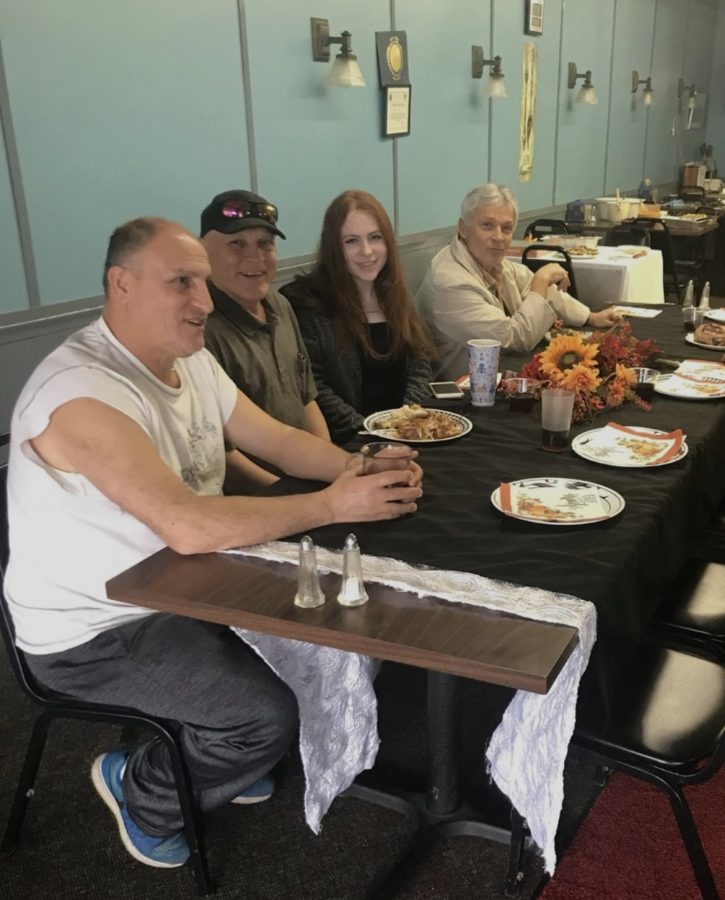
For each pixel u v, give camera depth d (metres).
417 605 1.13
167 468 1.33
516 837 1.46
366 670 1.42
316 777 1.44
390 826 1.67
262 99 3.43
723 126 9.97
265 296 2.18
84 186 2.72
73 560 1.39
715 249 6.59
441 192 4.91
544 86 5.95
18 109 2.47
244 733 1.39
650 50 7.89
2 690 2.15
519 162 5.81
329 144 3.89
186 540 1.28
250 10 3.28
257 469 1.92
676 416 1.98
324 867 1.58
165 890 1.53
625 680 1.42
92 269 2.80
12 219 2.51
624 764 1.27
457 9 4.70
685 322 2.89
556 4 5.86
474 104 5.08
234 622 1.13
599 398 2.01
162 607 1.18
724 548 2.06
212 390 1.64
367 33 4.00
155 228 1.42
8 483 1.42
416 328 2.60
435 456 1.75
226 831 1.67
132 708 1.42
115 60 2.75
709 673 1.44
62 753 1.91
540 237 5.05
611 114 7.29
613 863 1.56
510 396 2.06
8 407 2.60
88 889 1.54
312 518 1.39
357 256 2.44
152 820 1.51
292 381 2.22
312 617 1.10
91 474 1.30
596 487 1.52
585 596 1.15
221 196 2.07
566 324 3.07
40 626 1.42
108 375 1.35
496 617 1.09
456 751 1.59
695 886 1.50
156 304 1.40
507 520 1.41
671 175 9.20
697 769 1.27
